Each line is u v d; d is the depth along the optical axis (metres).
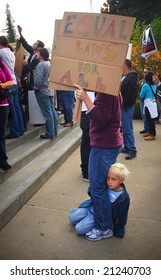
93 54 2.37
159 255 2.58
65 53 2.45
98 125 2.48
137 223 3.10
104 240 2.80
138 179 4.37
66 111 6.66
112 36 2.31
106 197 2.67
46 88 5.22
